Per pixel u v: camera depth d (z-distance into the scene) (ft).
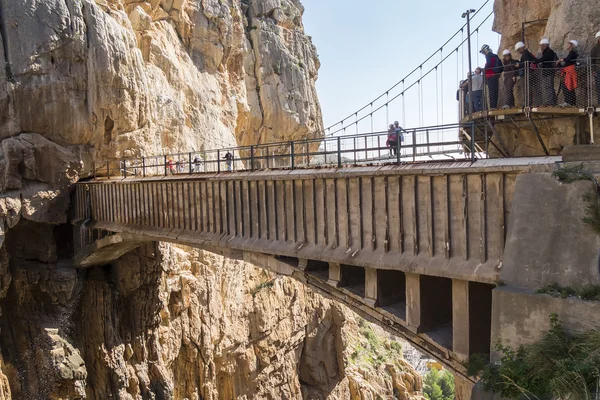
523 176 32.76
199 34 164.55
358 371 198.80
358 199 47.67
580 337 26.68
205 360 122.52
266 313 147.64
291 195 55.36
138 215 85.05
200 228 70.54
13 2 94.02
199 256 121.49
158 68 138.82
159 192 79.56
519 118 43.16
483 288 39.83
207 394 123.34
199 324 120.78
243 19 198.90
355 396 185.57
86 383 99.45
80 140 101.96
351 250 48.37
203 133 149.18
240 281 138.41
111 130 106.73
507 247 32.42
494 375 28.81
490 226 37.01
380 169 45.16
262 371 147.64
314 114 220.23
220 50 169.89
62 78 97.50
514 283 31.53
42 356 92.58
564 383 23.97
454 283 39.47
